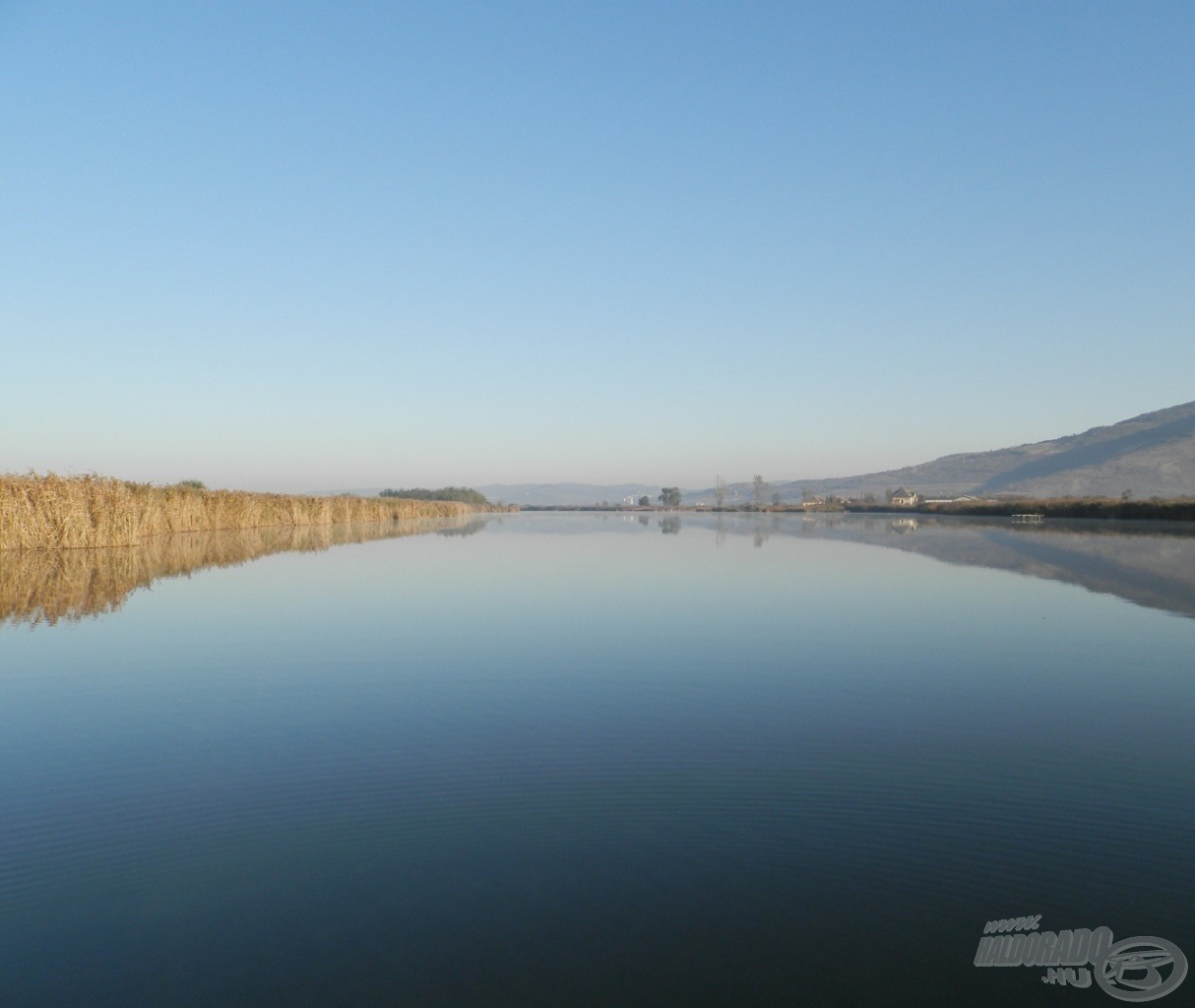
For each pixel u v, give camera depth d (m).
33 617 16.88
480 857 6.15
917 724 9.51
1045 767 8.08
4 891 5.67
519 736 9.11
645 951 4.95
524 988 4.59
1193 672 12.05
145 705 10.46
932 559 30.94
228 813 7.02
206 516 46.16
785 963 4.82
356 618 17.00
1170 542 39.22
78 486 32.31
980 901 5.50
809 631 15.54
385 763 8.24
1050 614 17.28
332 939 5.07
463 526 69.12
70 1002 4.46
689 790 7.46
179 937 5.10
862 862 6.04
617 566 28.67
